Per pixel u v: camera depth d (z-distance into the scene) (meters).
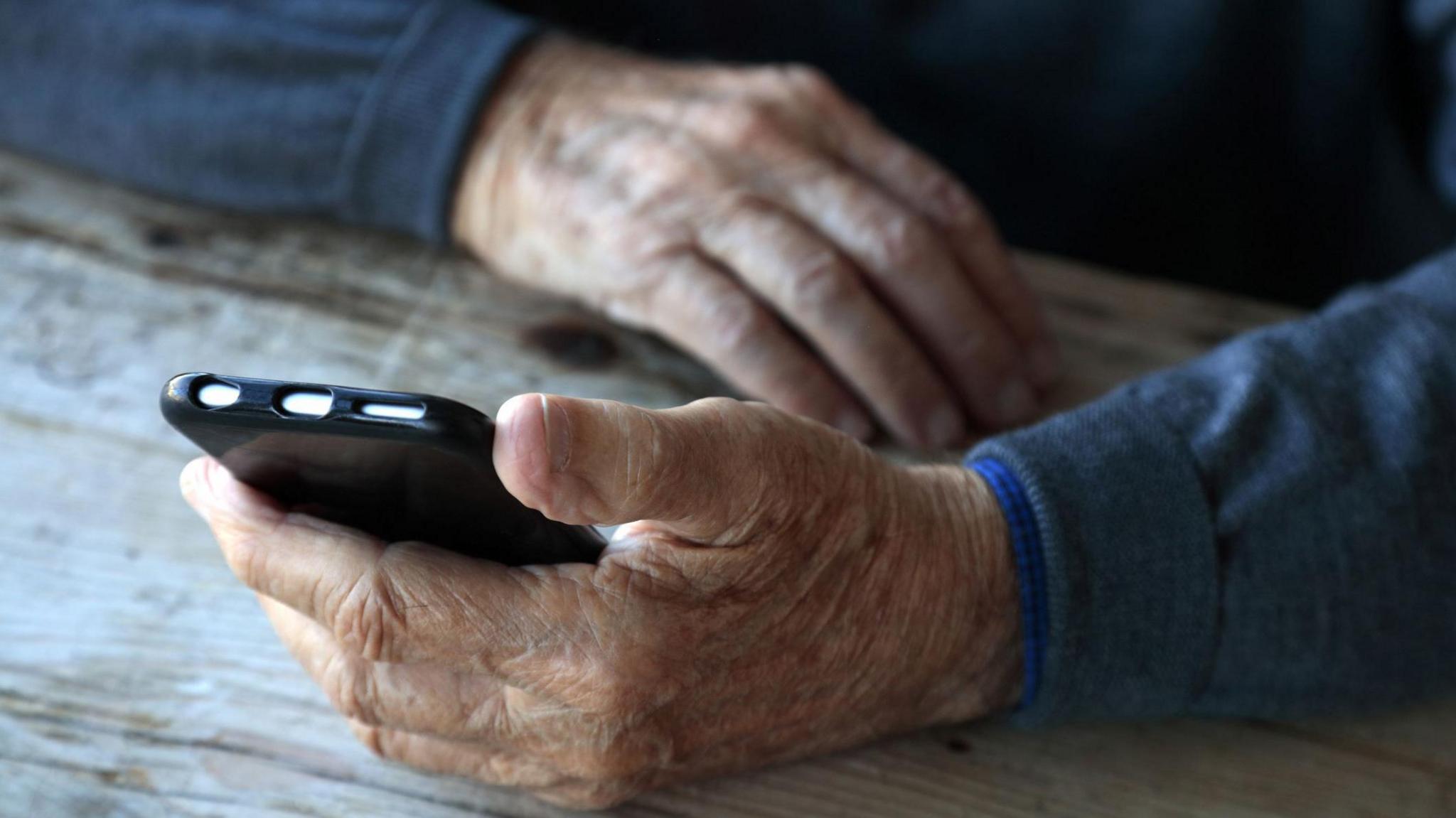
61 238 1.02
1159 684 0.69
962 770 0.71
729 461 0.56
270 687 0.71
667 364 0.97
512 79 1.05
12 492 0.81
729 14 1.38
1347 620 0.69
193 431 0.51
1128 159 1.40
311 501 0.60
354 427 0.48
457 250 1.07
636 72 1.07
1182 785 0.71
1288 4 1.27
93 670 0.71
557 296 1.02
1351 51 1.26
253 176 1.04
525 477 0.49
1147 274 1.48
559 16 1.38
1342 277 1.43
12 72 1.04
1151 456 0.70
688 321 0.93
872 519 0.65
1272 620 0.69
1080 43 1.33
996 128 1.41
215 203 1.07
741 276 0.92
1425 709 0.76
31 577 0.76
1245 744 0.73
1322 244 1.42
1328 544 0.69
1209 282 1.48
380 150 1.01
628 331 1.00
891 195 0.99
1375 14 1.24
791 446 0.60
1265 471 0.70
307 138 1.01
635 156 0.98
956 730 0.73
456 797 0.67
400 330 0.97
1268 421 0.71
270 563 0.59
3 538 0.78
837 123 1.03
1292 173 1.38
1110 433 0.71
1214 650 0.69
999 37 1.34
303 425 0.48
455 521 0.58
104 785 0.65
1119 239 1.47
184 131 1.03
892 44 1.37
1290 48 1.30
